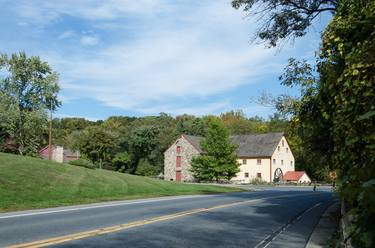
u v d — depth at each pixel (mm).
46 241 9930
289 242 10930
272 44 18062
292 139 14695
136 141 88688
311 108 11461
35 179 24109
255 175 78375
